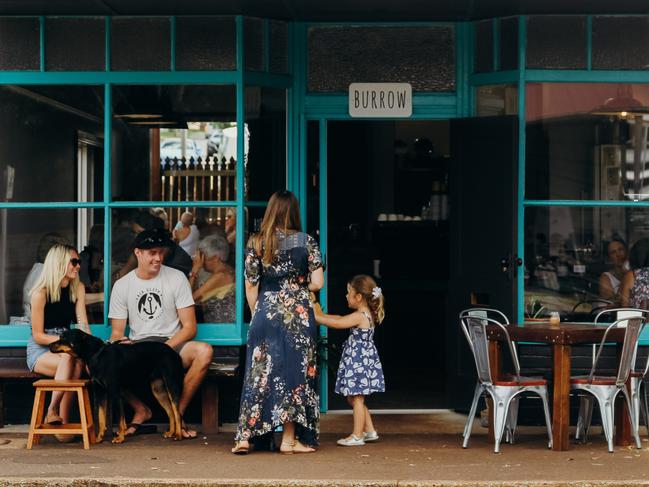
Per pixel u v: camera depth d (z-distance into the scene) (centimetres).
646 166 994
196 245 981
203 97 984
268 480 741
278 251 833
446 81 1023
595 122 991
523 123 983
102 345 880
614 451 859
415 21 1017
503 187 980
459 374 1027
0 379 956
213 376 925
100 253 988
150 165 985
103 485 743
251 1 934
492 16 998
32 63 992
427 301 1305
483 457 833
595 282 991
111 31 989
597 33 991
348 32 1023
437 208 1327
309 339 838
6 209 993
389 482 736
